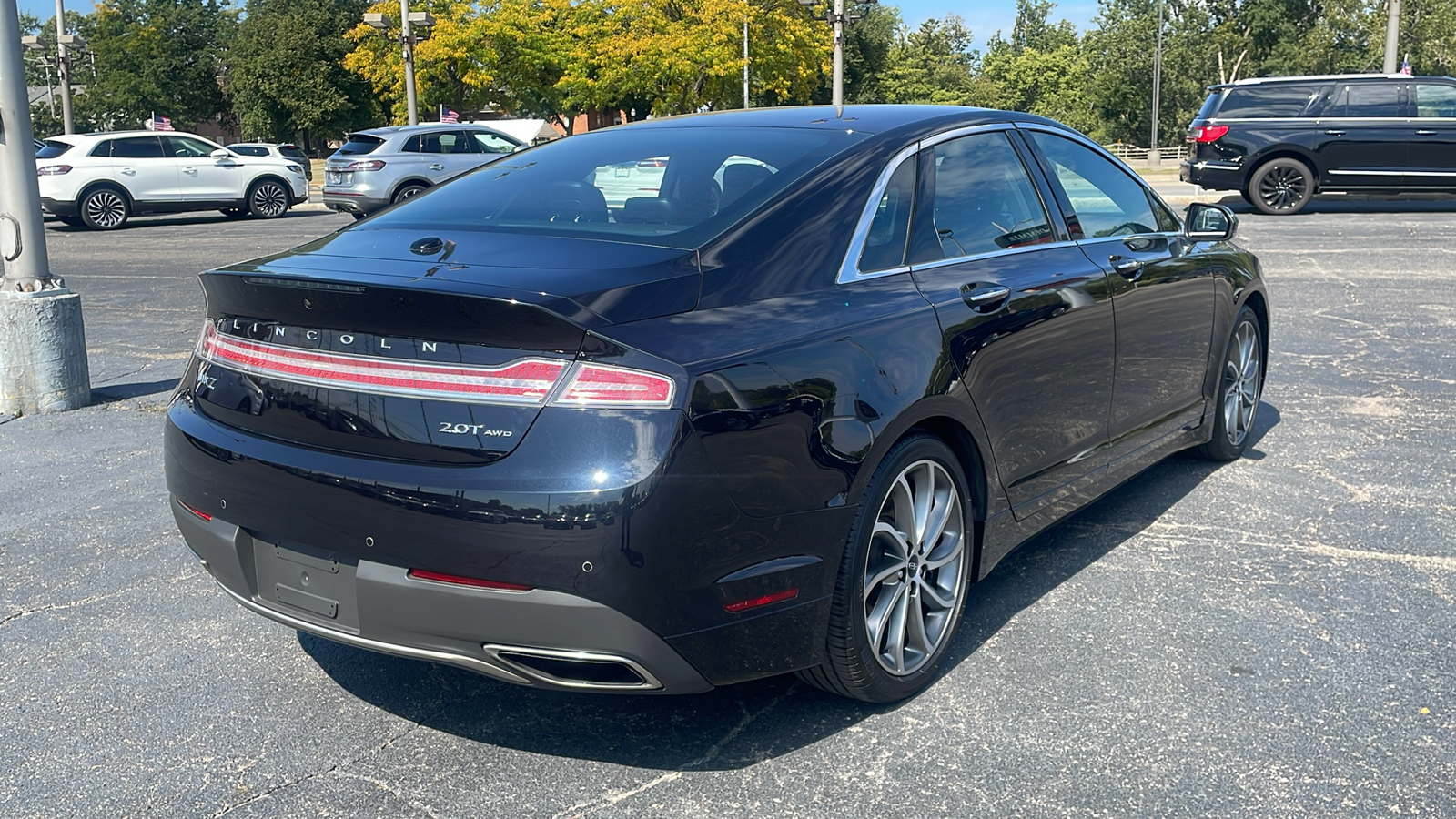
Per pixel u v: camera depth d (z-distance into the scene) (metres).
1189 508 4.52
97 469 5.30
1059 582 3.80
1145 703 2.97
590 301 2.42
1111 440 3.99
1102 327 3.78
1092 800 2.55
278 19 68.56
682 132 3.55
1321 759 2.69
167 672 3.29
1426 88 15.98
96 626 3.61
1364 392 6.33
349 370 2.55
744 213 2.89
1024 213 3.69
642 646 2.41
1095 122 87.75
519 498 2.34
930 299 3.08
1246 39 76.94
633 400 2.37
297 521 2.61
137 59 75.12
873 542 2.88
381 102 71.31
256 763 2.80
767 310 2.69
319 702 3.11
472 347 2.43
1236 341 5.00
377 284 2.44
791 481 2.57
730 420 2.46
